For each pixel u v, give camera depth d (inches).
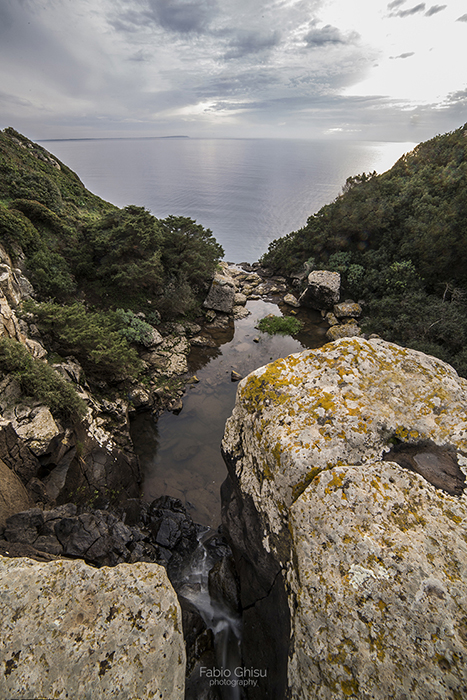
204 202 5221.5
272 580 165.9
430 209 861.8
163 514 374.9
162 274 810.2
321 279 937.5
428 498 124.3
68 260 739.4
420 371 180.5
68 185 1116.5
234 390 629.6
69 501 333.4
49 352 491.8
